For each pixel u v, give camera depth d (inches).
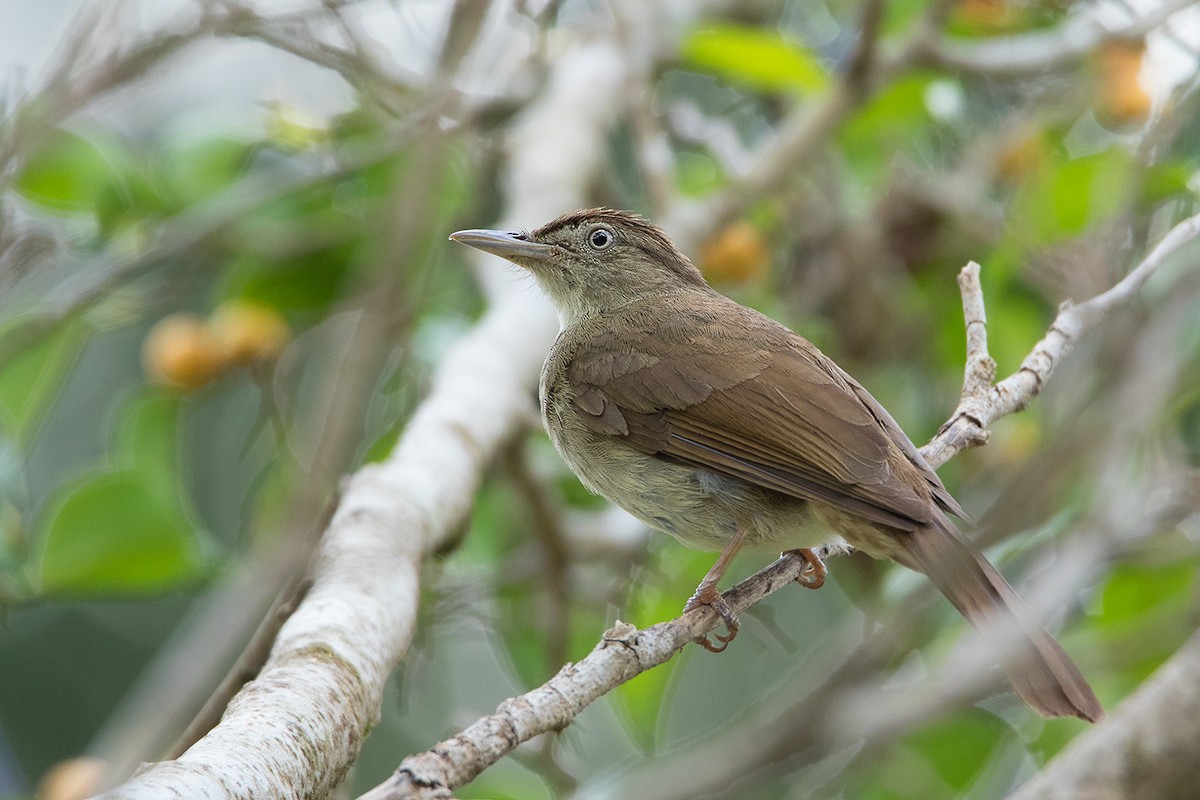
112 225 506.6
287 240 526.6
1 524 438.9
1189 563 438.9
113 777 305.6
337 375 427.2
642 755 454.3
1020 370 348.5
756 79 514.6
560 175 529.0
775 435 350.9
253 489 548.7
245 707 257.3
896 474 329.1
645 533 492.7
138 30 365.1
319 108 542.0
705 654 598.2
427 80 449.4
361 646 289.0
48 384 475.2
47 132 353.1
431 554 361.4
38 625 582.6
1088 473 405.4
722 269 530.0
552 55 584.1
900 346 552.4
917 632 439.5
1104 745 356.2
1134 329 428.1
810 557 357.7
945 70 530.0
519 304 480.1
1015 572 491.2
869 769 455.5
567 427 389.4
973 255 550.3
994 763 462.0
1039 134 521.0
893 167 557.6
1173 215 446.9
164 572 440.8
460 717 489.4
